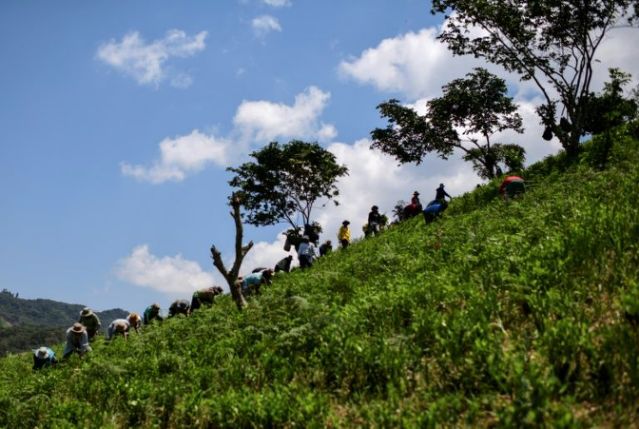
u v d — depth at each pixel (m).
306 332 9.23
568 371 5.89
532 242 10.29
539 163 23.44
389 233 23.28
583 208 10.92
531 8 22.09
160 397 8.90
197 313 16.94
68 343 15.65
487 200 20.50
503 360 6.27
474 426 5.66
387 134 45.62
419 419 5.84
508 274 8.59
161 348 12.90
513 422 5.32
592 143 20.59
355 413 6.74
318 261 23.50
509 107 42.31
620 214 9.21
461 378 6.54
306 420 6.80
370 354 7.59
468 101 41.53
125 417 8.98
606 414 5.31
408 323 8.83
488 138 43.06
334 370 7.77
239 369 9.04
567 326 6.41
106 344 16.97
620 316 6.58
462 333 7.26
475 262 10.35
